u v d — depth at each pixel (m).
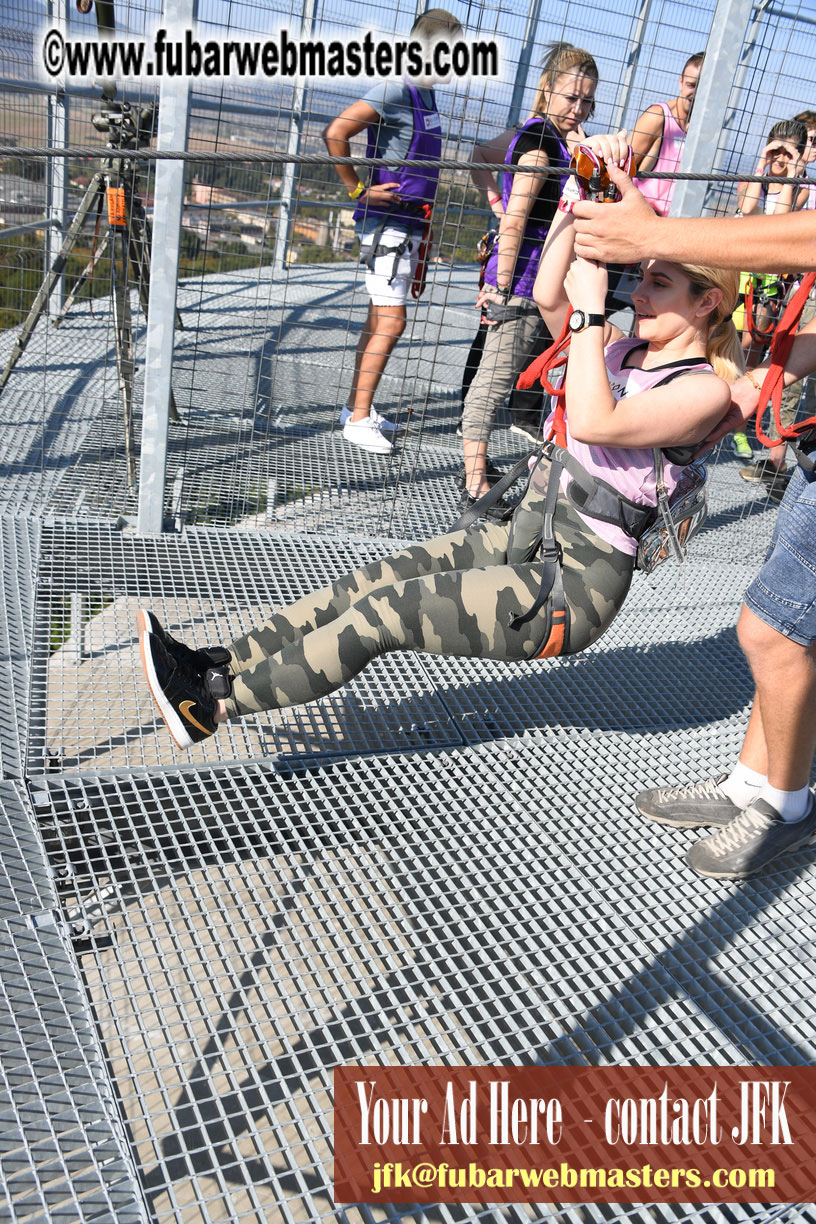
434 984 1.89
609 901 2.11
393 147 3.99
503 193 3.82
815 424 1.92
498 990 1.88
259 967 1.78
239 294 7.12
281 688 1.98
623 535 1.99
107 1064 1.56
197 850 2.01
